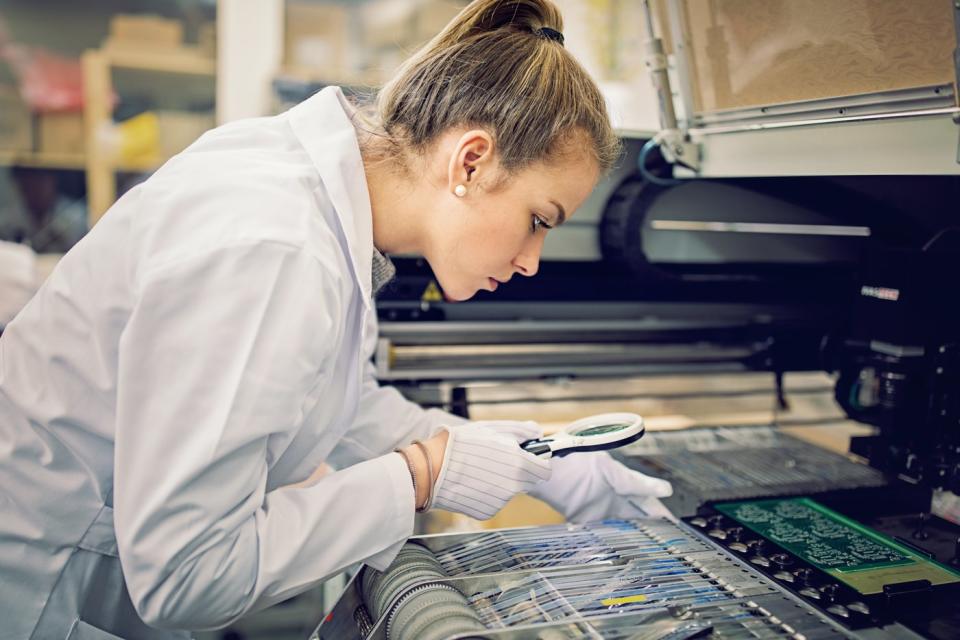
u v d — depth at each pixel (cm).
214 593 83
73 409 97
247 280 81
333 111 104
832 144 121
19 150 396
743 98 133
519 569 106
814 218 195
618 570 106
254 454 84
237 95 416
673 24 137
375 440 134
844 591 102
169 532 79
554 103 94
